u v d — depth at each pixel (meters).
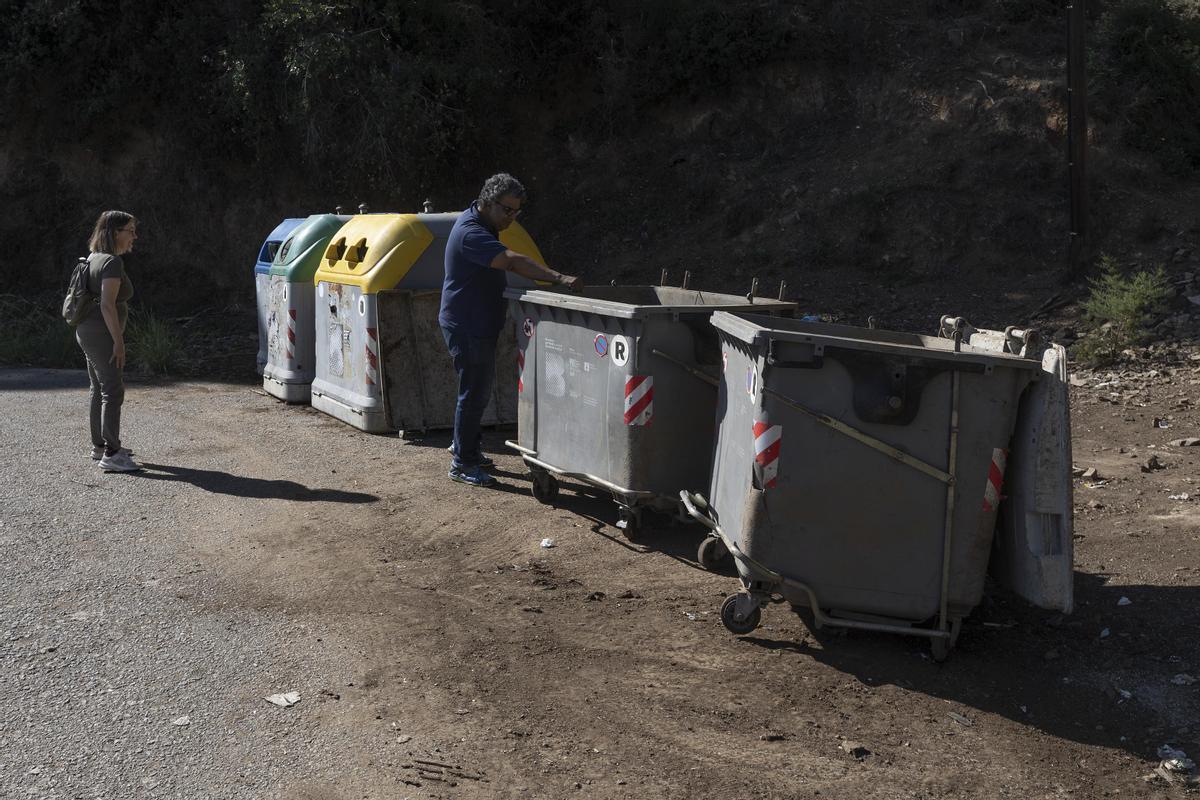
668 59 18.02
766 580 4.60
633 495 5.99
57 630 4.77
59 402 10.38
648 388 5.91
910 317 13.50
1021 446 4.49
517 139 18.31
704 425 6.05
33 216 18.34
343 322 9.44
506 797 3.49
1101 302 12.20
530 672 4.43
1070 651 4.68
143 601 5.14
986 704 4.22
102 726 3.90
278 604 5.14
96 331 7.52
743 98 17.58
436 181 17.62
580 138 18.30
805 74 17.36
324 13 16.16
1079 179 13.45
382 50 16.81
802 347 4.40
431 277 9.04
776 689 4.31
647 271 16.02
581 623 4.96
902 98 16.59
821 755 3.80
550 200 17.77
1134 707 4.18
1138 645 4.70
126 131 18.34
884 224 15.00
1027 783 3.64
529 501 7.03
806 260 15.12
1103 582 5.45
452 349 7.27
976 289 13.95
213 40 17.97
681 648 4.70
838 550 4.55
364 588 5.38
